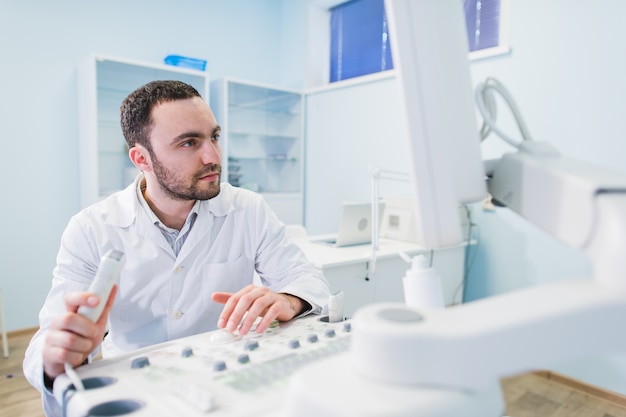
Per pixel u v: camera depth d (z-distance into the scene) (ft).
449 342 1.07
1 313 8.33
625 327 1.14
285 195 12.74
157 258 3.24
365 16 12.07
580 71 7.41
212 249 3.48
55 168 9.75
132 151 3.11
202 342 2.27
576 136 7.51
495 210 8.68
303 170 13.20
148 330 3.32
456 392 1.09
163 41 11.37
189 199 3.12
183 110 2.83
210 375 1.82
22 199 9.37
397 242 8.48
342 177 12.01
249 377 1.78
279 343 2.22
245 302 2.53
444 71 1.41
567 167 1.42
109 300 2.12
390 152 10.69
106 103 10.10
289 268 3.65
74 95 9.91
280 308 2.57
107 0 10.32
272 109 13.46
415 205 1.44
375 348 1.11
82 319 1.99
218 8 12.42
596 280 1.23
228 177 12.48
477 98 1.70
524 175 1.53
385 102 10.71
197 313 3.35
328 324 2.59
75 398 1.68
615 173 1.34
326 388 1.09
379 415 1.00
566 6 7.52
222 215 3.56
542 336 1.11
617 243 1.15
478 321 1.11
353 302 6.94
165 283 3.27
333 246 8.02
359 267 6.98
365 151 11.30
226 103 11.59
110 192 10.03
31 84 9.35
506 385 7.48
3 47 8.98
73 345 1.96
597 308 1.13
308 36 12.89
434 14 1.40
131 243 3.23
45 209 9.66
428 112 1.37
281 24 13.82
